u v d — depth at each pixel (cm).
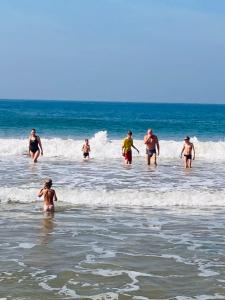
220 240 1030
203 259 891
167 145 3022
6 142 2962
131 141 2389
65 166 2223
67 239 1014
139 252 929
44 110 14475
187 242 1009
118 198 1460
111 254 912
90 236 1043
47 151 2828
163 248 961
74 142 3030
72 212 1294
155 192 1548
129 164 2369
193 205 1419
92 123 7356
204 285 748
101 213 1288
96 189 1605
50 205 1295
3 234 1045
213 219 1238
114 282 757
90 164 2330
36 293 702
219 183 1789
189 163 2438
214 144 3075
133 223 1176
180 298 691
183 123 8181
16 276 776
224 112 16388
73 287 732
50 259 873
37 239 1009
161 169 2194
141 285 744
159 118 10481
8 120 7662
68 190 1526
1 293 698
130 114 12875
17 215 1245
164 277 785
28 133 5100
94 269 821
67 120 8044
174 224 1173
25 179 1780
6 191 1492
